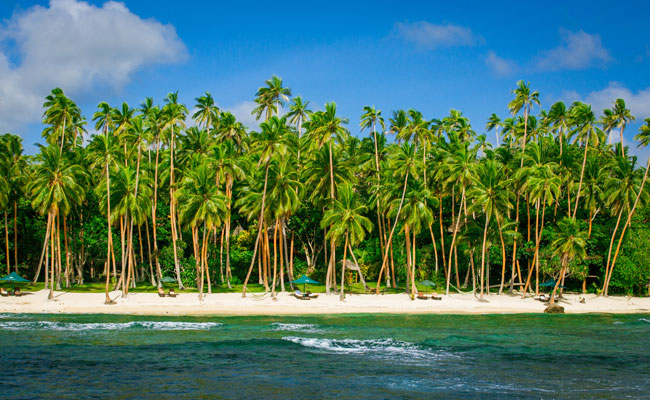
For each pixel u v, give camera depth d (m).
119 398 17.66
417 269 71.19
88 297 52.19
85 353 25.56
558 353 27.61
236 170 60.44
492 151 68.94
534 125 75.38
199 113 77.31
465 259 71.31
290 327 36.44
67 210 52.28
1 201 54.69
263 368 22.81
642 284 64.19
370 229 54.97
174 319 40.44
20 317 40.22
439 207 71.56
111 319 39.72
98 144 59.03
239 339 30.48
